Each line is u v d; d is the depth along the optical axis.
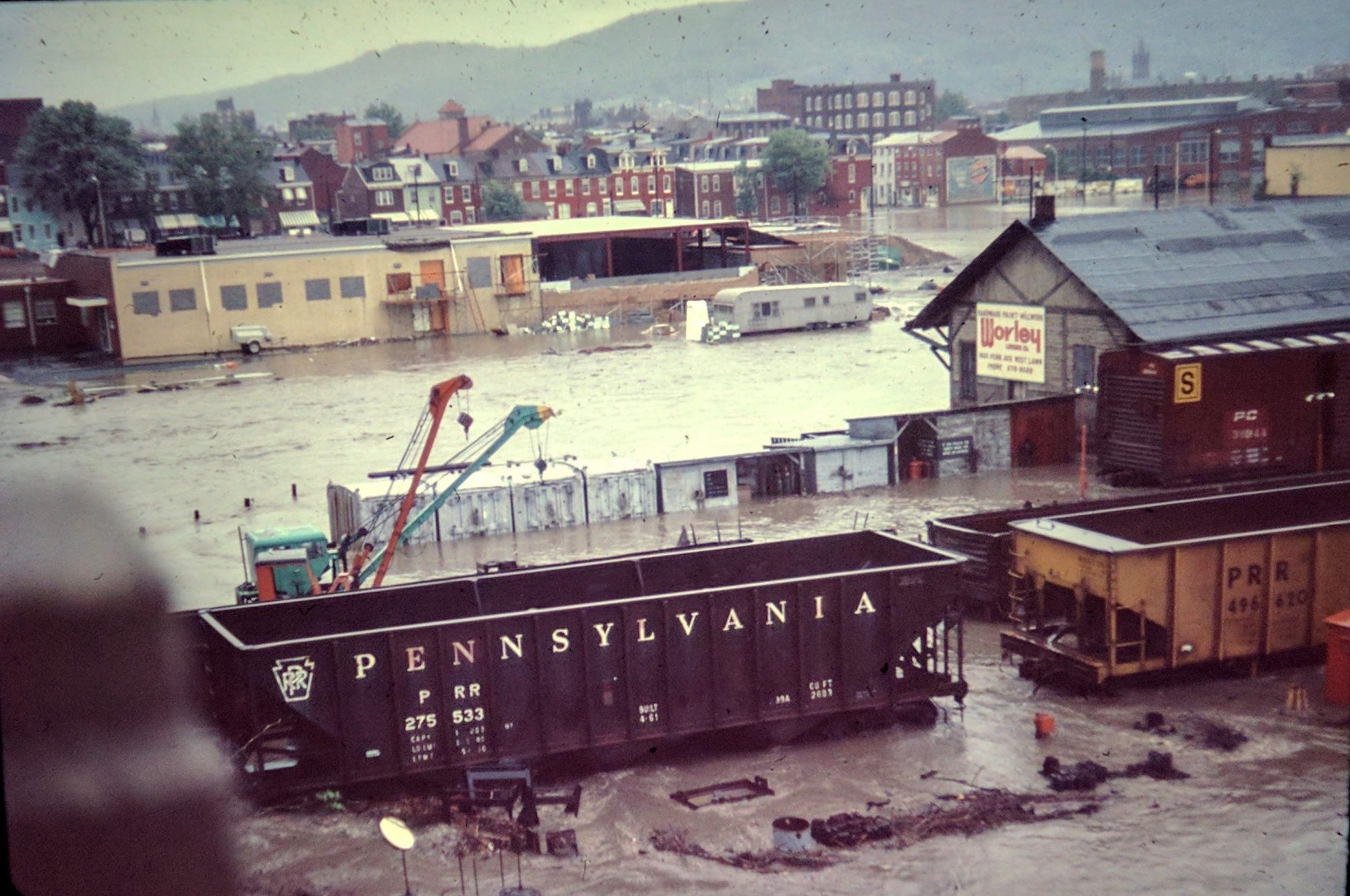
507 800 18.86
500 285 89.44
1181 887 15.60
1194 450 39.44
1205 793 18.38
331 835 18.02
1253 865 16.05
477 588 22.17
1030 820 17.70
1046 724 20.83
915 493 40.28
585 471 37.62
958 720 21.84
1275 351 39.84
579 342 84.19
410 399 62.19
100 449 51.28
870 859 16.70
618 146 152.12
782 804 18.72
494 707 19.53
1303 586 23.06
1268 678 23.28
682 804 18.89
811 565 23.98
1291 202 49.31
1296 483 32.12
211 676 19.56
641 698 20.17
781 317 83.25
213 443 52.28
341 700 18.89
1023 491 40.00
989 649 25.53
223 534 37.06
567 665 19.80
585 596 22.83
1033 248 45.91
